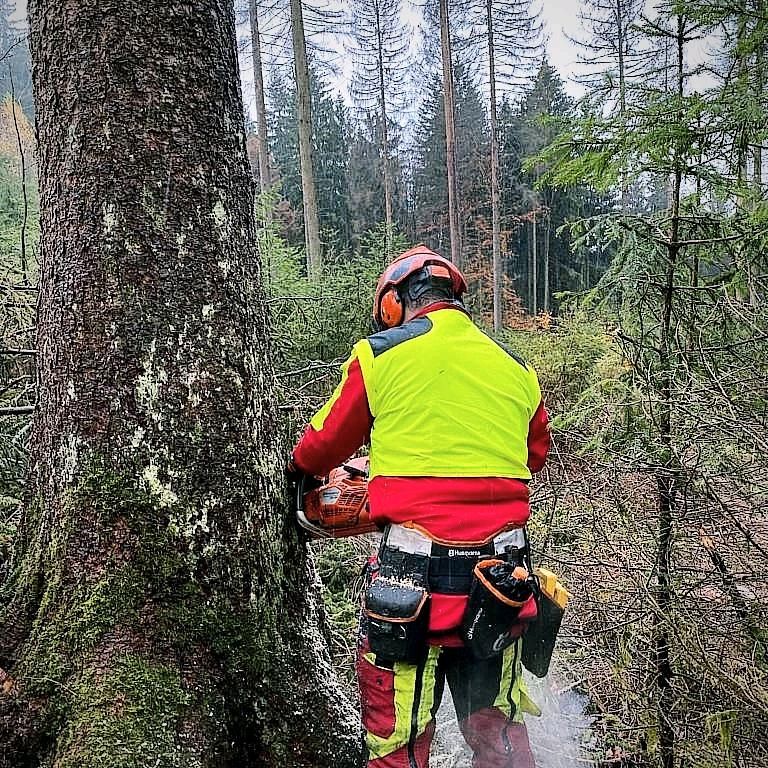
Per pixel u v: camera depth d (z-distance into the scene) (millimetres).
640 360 2902
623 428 3059
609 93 3037
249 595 1866
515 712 1843
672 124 2736
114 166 1755
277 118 37625
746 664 2568
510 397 1877
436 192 39500
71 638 1691
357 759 1928
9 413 2686
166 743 1582
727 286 2885
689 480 2650
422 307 1958
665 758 2715
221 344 1873
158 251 1789
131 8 1748
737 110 2637
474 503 1742
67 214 1799
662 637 2693
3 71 4328
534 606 1831
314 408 4520
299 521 2051
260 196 9047
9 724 1600
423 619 1659
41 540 1874
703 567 2959
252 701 1808
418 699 1701
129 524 1761
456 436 1756
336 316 8445
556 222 34188
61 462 1843
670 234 2975
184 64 1816
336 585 4477
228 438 1870
